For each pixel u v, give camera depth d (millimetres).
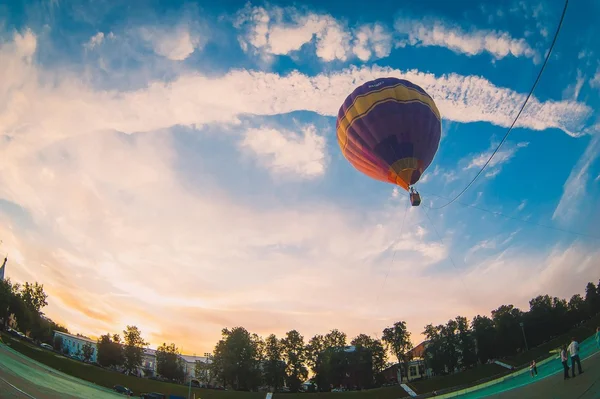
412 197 33719
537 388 23344
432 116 34625
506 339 112062
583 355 38875
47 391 44844
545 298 116062
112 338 112500
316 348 117562
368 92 34938
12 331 100938
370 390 103688
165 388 87500
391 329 120562
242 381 109875
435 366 116312
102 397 53062
